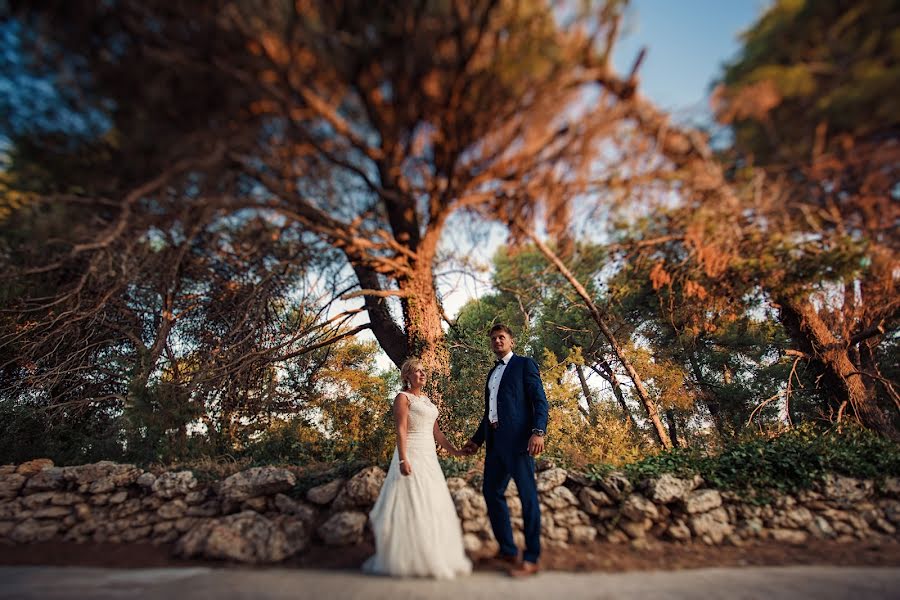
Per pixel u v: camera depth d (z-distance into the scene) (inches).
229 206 133.6
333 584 116.3
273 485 172.6
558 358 481.7
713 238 161.5
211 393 252.7
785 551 153.7
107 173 113.4
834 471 192.2
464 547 152.3
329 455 231.3
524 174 135.9
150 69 95.4
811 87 103.3
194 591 107.3
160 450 215.8
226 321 269.9
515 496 170.6
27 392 287.0
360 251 170.9
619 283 223.6
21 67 98.2
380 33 101.8
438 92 112.9
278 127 113.0
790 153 119.0
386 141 124.3
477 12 102.3
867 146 114.9
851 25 96.3
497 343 169.0
